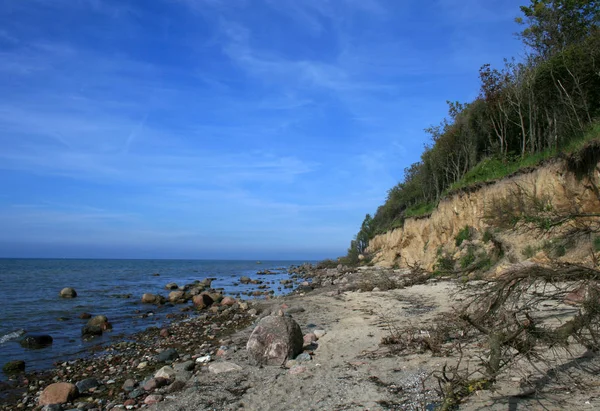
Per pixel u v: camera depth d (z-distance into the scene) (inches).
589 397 199.8
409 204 2000.5
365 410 231.6
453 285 737.0
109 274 2596.0
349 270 1788.9
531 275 254.8
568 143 721.0
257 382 313.4
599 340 249.1
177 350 509.0
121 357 489.1
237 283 1865.2
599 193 571.5
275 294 1294.3
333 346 403.2
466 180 1101.1
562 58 855.7
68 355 513.7
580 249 451.2
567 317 328.5
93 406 324.8
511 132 1145.4
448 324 347.6
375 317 550.9
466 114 1396.4
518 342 234.7
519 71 1028.5
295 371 324.8
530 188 698.2
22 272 2758.4
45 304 1029.8
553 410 192.7
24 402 346.9
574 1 1076.5
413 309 576.7
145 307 989.8
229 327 660.1
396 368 298.5
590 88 813.2
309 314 649.0
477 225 888.9
